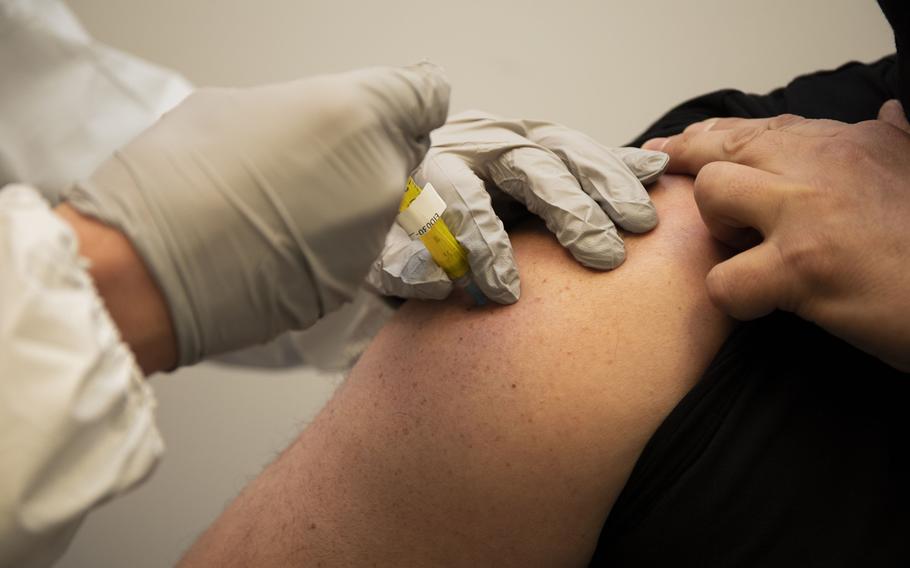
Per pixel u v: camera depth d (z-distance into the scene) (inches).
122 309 23.7
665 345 31.8
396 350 34.8
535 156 35.6
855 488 28.8
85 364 19.9
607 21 72.8
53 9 41.9
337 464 33.2
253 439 78.6
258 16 72.6
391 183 27.5
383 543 31.5
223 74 74.5
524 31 73.5
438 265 33.0
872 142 29.5
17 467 18.9
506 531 31.0
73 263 20.9
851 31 71.9
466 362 32.4
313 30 73.4
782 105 41.9
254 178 25.5
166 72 46.4
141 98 44.5
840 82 41.7
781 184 29.3
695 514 29.6
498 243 32.7
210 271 25.0
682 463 30.1
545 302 32.9
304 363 59.5
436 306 35.1
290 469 34.5
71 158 41.8
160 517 77.9
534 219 37.9
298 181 26.0
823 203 28.1
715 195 31.0
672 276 33.2
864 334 27.2
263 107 26.6
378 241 28.6
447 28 73.5
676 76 74.8
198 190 24.8
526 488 30.6
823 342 30.6
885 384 29.6
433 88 29.4
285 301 27.4
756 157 32.1
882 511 28.6
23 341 19.4
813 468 29.2
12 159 40.3
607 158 36.1
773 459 29.4
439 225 31.6
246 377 78.7
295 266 26.6
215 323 25.7
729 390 30.2
